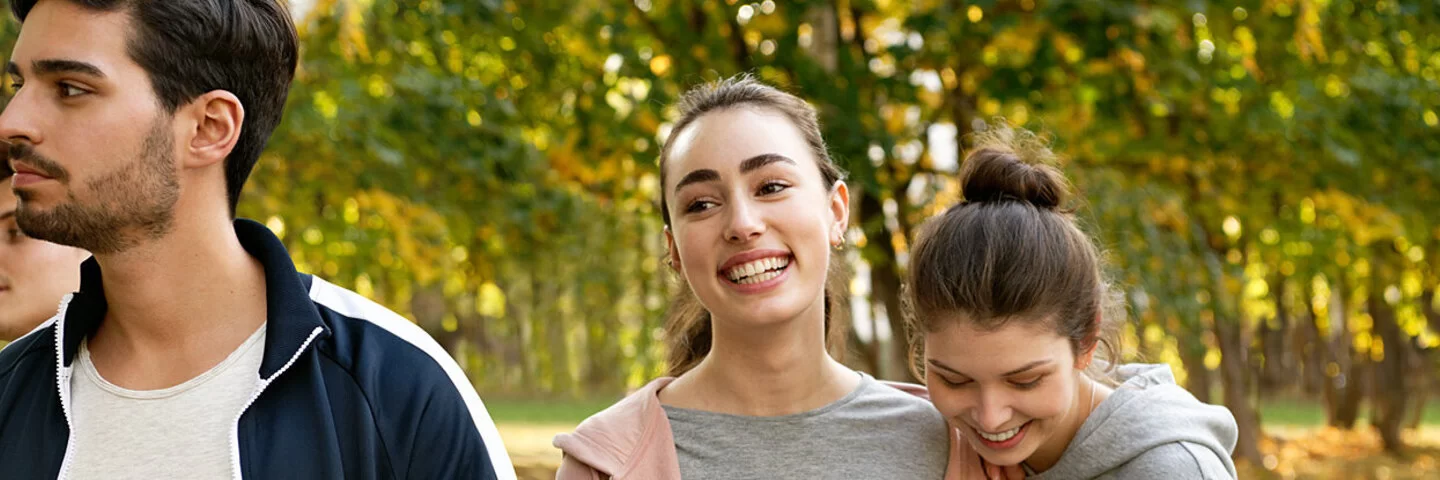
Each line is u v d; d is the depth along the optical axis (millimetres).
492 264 7406
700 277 2080
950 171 6871
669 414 2178
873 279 7207
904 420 2188
